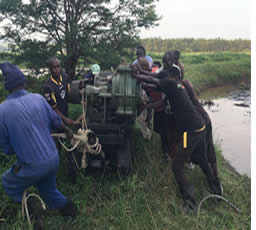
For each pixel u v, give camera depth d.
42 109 2.56
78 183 3.71
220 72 16.48
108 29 6.49
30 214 2.82
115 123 3.76
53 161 2.53
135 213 3.20
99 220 3.08
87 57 6.42
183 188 3.41
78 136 3.13
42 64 6.03
